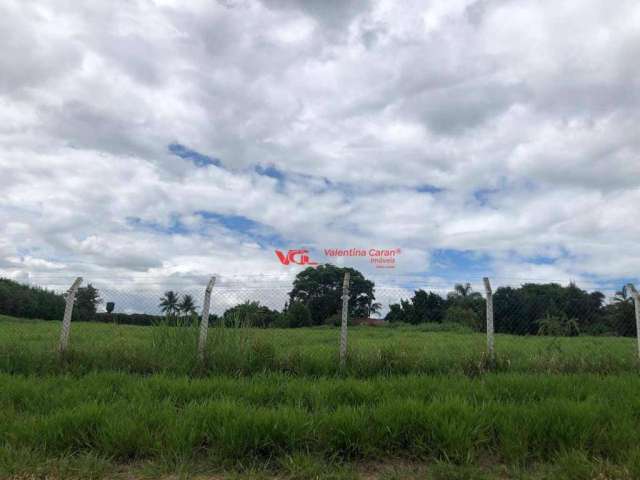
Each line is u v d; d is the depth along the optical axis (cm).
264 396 653
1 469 421
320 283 4350
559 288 1538
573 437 480
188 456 459
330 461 462
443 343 1630
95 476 423
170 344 954
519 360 959
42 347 984
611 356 957
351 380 742
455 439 467
